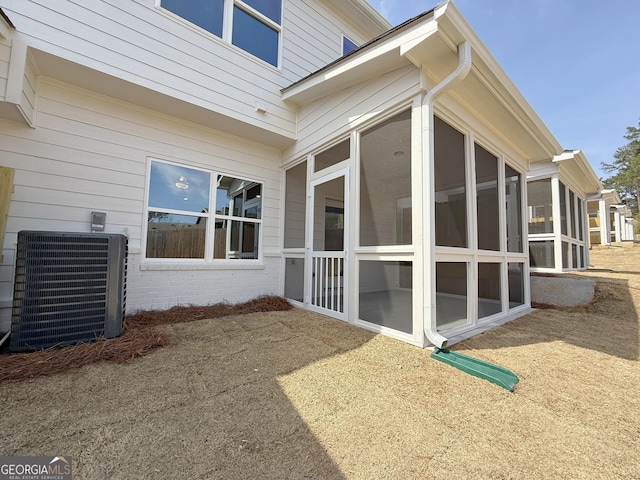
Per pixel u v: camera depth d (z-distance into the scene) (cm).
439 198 322
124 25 343
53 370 218
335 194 417
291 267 516
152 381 209
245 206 505
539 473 129
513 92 346
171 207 425
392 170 331
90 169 360
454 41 270
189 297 434
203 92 404
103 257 285
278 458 136
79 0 315
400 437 153
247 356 260
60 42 301
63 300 264
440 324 309
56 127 339
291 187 533
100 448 139
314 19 566
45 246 258
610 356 267
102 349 255
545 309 475
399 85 322
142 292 393
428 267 283
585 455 141
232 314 413
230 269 477
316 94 445
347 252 380
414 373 229
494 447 146
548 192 660
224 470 128
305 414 172
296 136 505
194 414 170
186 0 397
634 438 153
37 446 139
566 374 229
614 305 450
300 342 298
